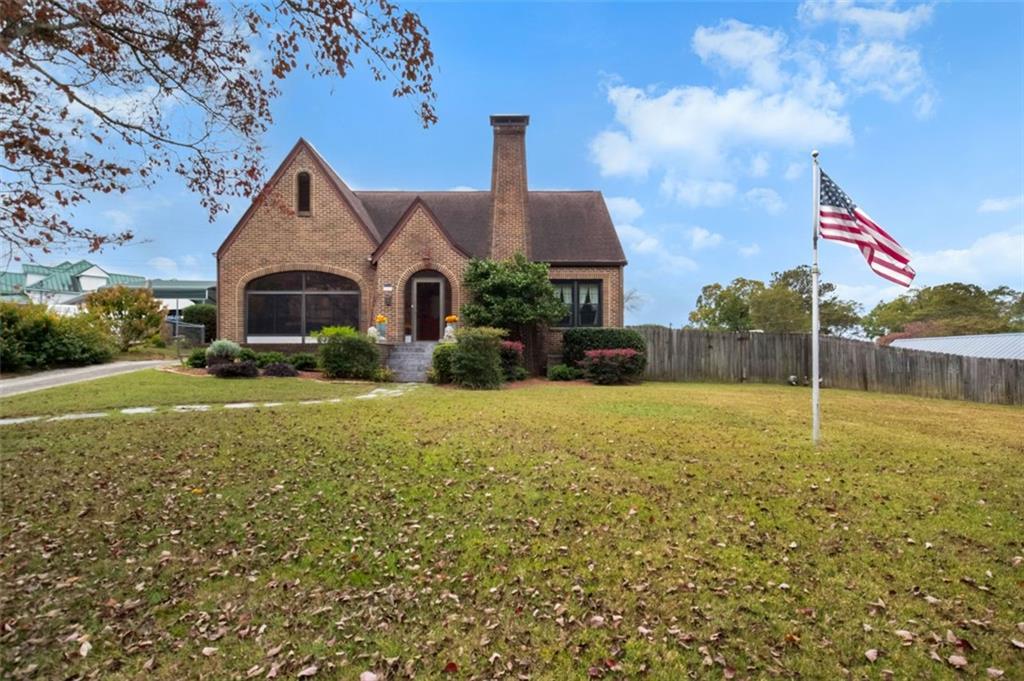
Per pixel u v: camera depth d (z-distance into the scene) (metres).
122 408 10.51
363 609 3.74
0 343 16.20
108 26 4.65
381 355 17.95
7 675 3.06
